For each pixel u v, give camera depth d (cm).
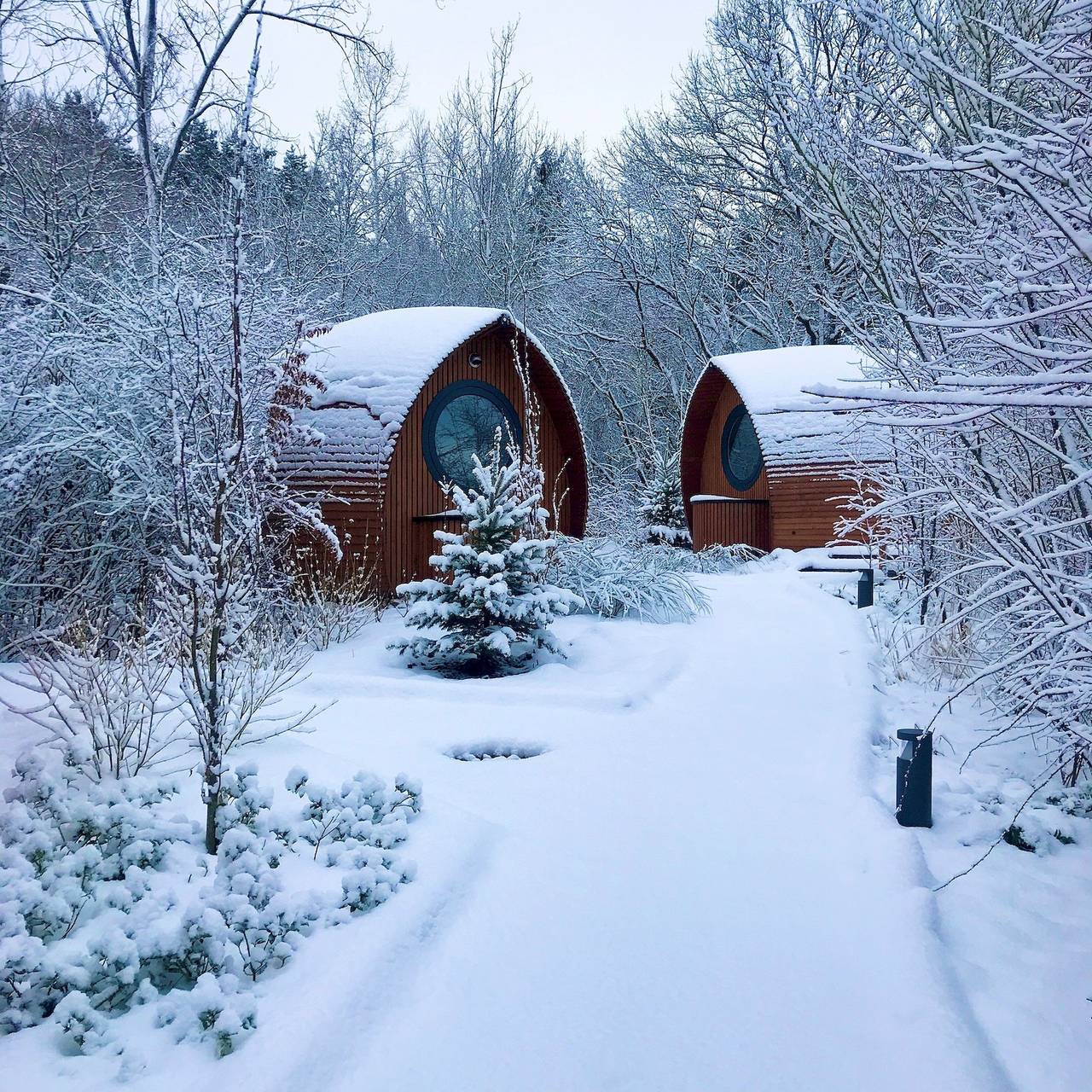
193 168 1886
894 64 575
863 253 591
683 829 509
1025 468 514
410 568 1290
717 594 1350
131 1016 321
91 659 512
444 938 387
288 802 496
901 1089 292
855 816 518
